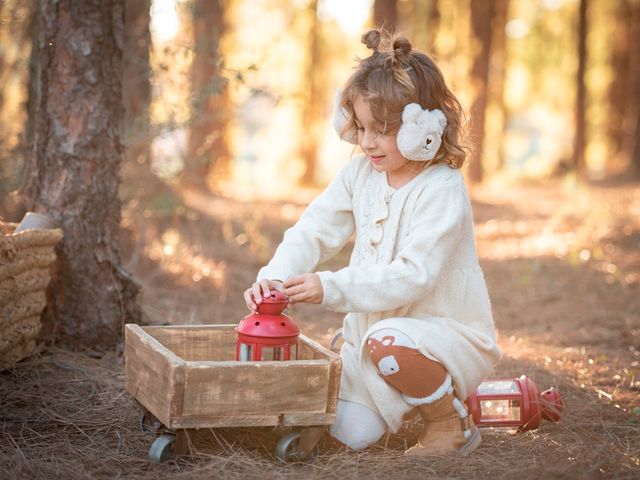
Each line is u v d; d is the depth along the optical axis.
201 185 10.91
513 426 2.76
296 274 2.71
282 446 2.43
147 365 2.48
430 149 2.49
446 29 19.23
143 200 6.18
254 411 2.34
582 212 11.00
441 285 2.59
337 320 5.16
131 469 2.39
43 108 3.64
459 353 2.52
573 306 5.88
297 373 2.36
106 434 2.69
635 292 6.30
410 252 2.47
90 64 3.61
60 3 3.59
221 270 6.20
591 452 2.51
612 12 22.30
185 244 6.74
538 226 10.86
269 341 2.39
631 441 2.80
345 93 2.53
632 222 9.34
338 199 2.81
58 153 3.61
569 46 23.59
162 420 2.33
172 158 6.33
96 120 3.63
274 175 22.33
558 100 25.41
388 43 2.64
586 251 8.05
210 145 6.68
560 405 2.82
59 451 2.51
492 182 20.36
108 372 3.32
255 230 8.34
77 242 3.61
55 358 3.42
